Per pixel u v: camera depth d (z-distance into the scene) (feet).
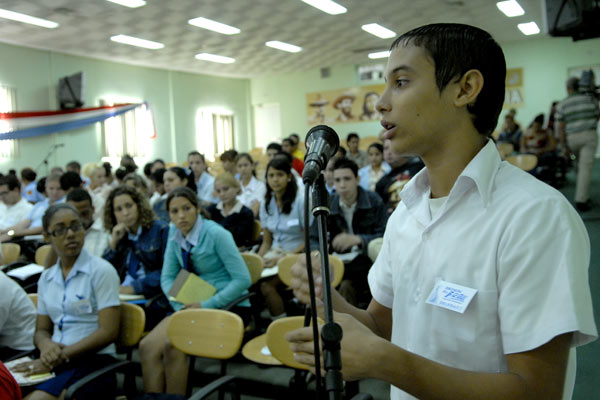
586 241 2.35
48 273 8.21
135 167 27.22
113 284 7.88
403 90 2.60
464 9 31.09
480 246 2.45
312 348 2.45
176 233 9.73
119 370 7.70
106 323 7.67
